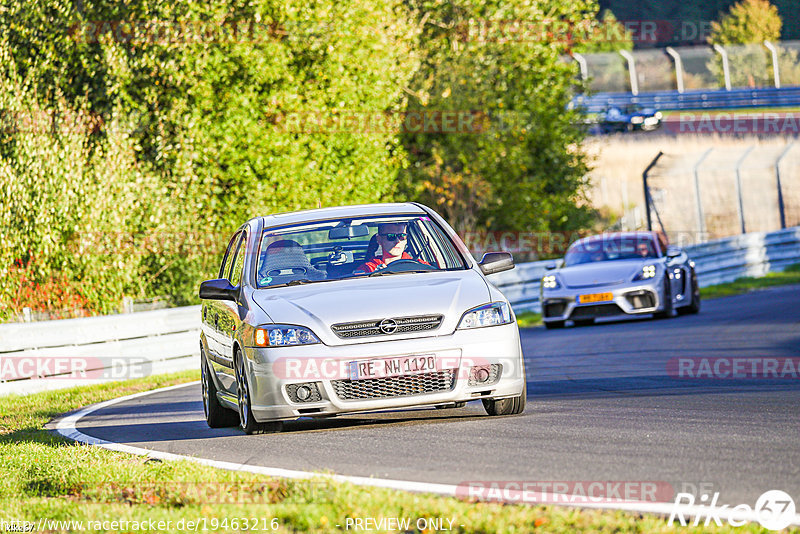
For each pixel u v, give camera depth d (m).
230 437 29.62
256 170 84.31
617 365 43.19
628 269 64.50
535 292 82.75
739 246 99.31
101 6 80.25
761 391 32.53
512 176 106.69
